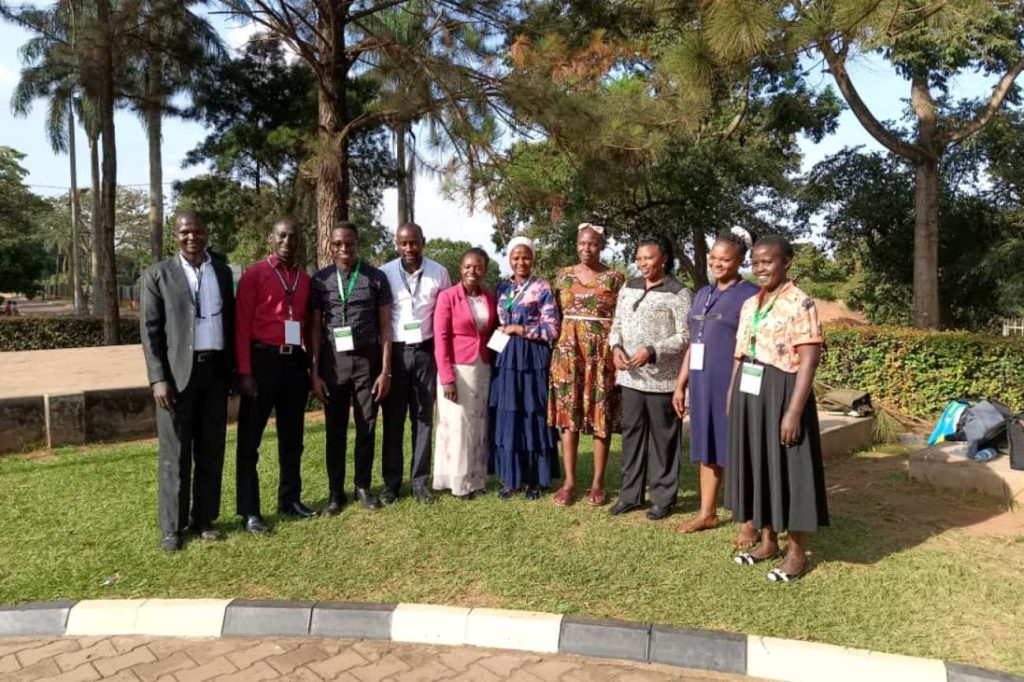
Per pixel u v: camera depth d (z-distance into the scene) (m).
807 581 3.58
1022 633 3.07
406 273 4.77
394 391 4.74
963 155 15.98
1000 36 12.55
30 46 16.98
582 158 8.45
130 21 10.59
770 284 3.59
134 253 49.16
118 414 6.89
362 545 4.08
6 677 2.97
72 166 30.02
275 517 4.54
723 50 5.10
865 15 4.89
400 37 8.93
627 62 8.83
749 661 2.94
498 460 4.88
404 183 18.70
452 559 3.88
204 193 19.81
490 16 8.56
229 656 3.13
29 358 11.91
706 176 15.03
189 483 4.16
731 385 3.77
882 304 17.84
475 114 8.16
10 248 36.91
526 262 4.78
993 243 15.85
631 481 4.55
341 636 3.28
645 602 3.37
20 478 5.43
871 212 16.17
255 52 17.98
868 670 2.82
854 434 6.61
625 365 4.43
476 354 4.84
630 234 16.12
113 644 3.24
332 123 9.09
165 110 17.77
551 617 3.22
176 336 3.97
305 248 19.77
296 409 4.50
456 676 2.95
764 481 3.59
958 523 4.52
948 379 8.45
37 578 3.70
